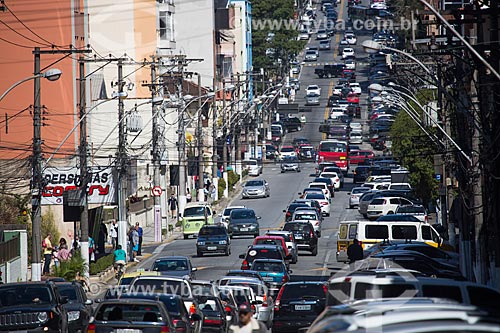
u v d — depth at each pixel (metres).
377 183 192.12
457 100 88.62
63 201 111.56
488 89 77.62
